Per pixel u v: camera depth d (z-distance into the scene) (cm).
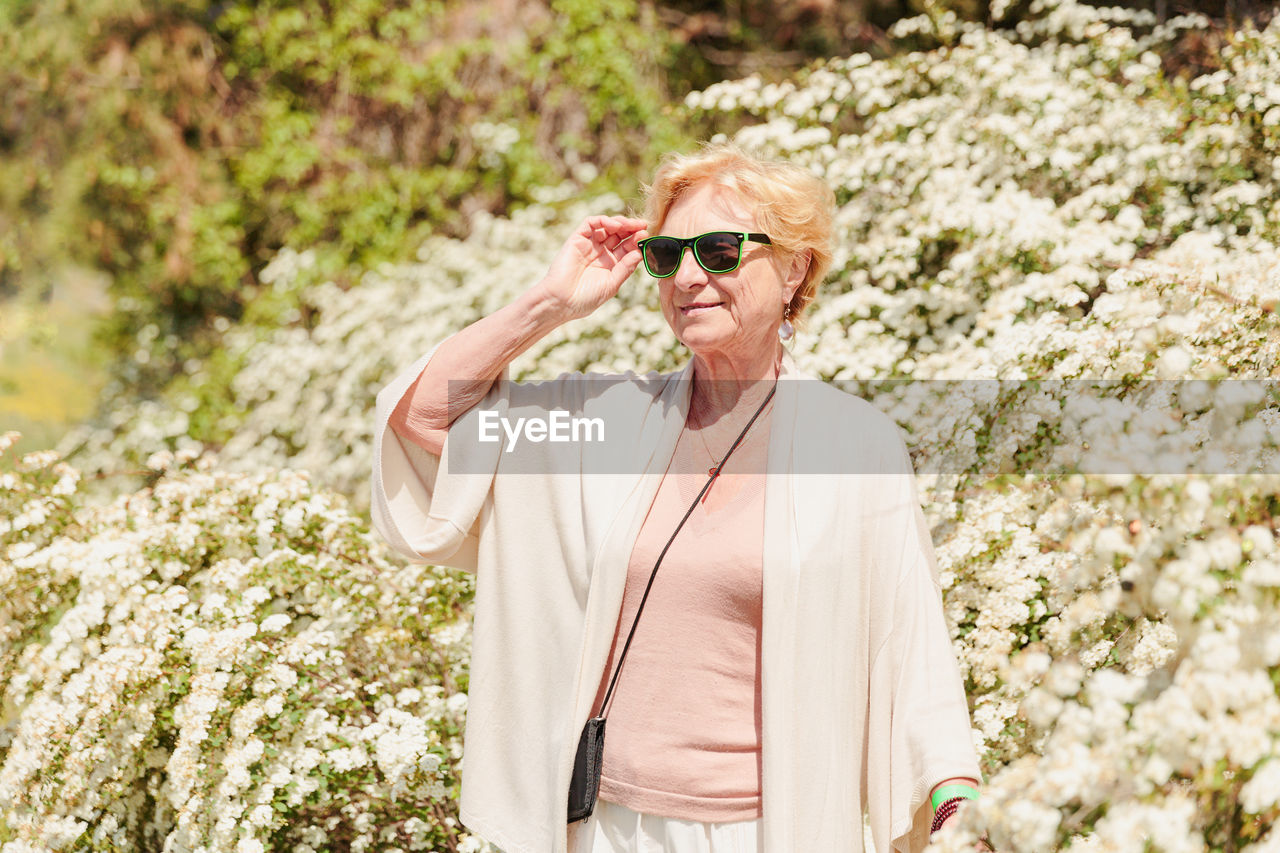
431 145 720
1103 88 326
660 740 153
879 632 154
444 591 262
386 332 536
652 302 397
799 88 414
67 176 732
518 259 523
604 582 157
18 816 232
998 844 132
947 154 322
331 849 242
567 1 696
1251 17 354
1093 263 267
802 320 174
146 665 225
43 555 250
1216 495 141
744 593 152
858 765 153
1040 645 201
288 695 229
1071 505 188
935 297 297
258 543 261
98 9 718
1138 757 127
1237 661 126
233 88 751
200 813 219
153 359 719
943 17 414
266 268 725
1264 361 193
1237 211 281
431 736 227
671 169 164
